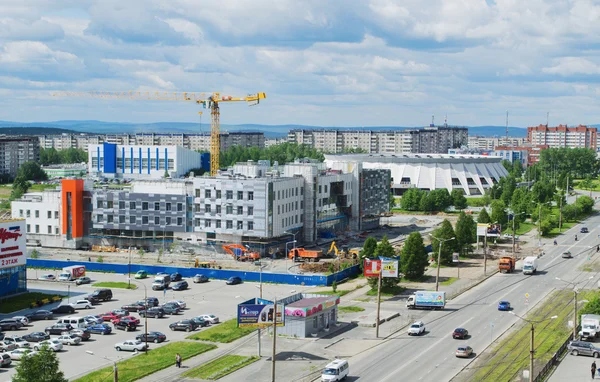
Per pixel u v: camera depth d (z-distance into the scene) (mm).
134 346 138250
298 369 126938
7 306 176875
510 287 198000
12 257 186750
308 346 141875
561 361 129125
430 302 171875
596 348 132500
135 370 125688
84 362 131375
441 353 135625
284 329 150125
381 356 134375
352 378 121312
